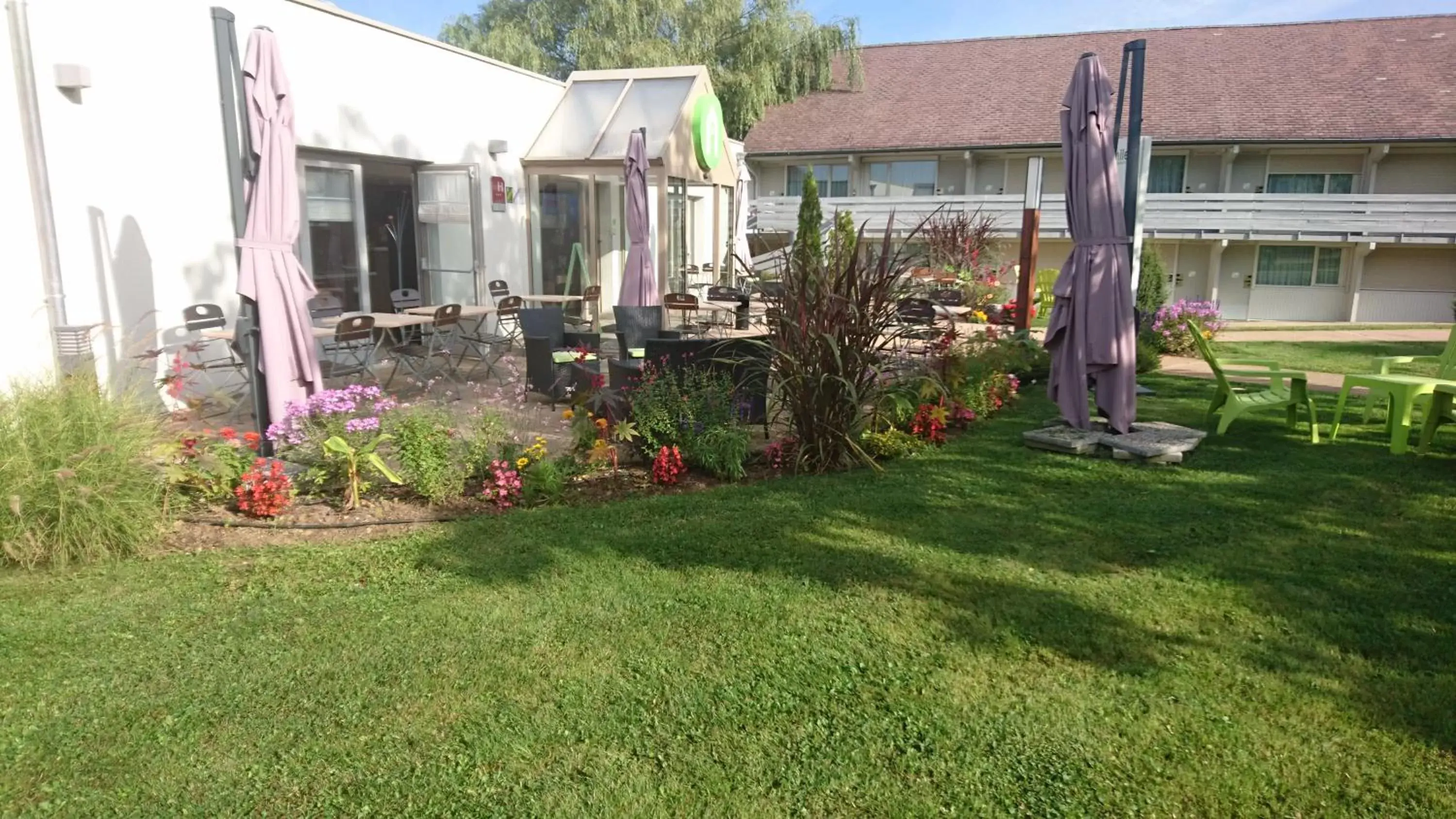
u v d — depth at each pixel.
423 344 9.90
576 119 13.33
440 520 4.95
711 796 2.59
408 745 2.83
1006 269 18.12
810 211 12.48
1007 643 3.49
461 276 11.12
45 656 3.37
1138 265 9.17
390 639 3.51
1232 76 22.80
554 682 3.20
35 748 2.79
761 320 6.72
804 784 2.65
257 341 5.70
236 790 2.61
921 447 6.52
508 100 12.31
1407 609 3.74
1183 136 20.83
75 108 6.78
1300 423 7.46
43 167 6.21
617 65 23.23
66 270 6.77
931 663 3.34
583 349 8.44
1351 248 20.64
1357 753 2.78
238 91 6.85
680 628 3.61
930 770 2.71
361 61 9.64
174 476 4.72
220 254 8.09
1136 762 2.75
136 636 3.53
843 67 27.30
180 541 4.60
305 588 4.00
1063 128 6.48
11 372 6.21
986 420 7.63
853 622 3.67
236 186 5.45
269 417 5.71
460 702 3.07
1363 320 20.73
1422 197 19.23
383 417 5.38
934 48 27.53
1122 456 6.18
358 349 8.62
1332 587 3.98
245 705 3.04
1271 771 2.70
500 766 2.72
